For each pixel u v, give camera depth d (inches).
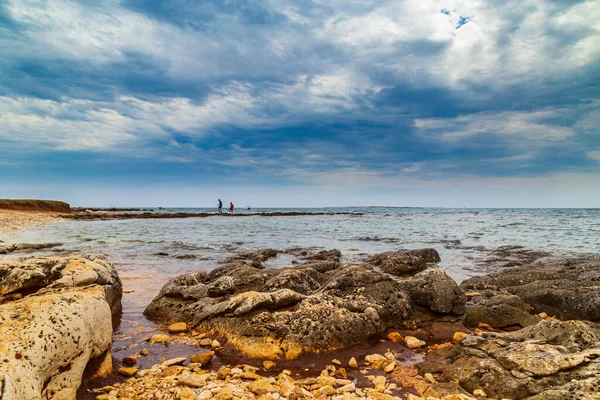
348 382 253.6
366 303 379.6
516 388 232.4
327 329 327.3
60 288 292.4
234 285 442.9
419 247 1060.5
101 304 259.3
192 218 2810.0
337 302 370.9
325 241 1222.3
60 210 2891.2
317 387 245.9
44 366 183.2
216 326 357.4
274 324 329.1
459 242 1156.5
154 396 220.8
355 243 1167.0
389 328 375.2
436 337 360.5
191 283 458.3
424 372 273.0
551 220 2319.1
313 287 470.3
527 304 453.1
